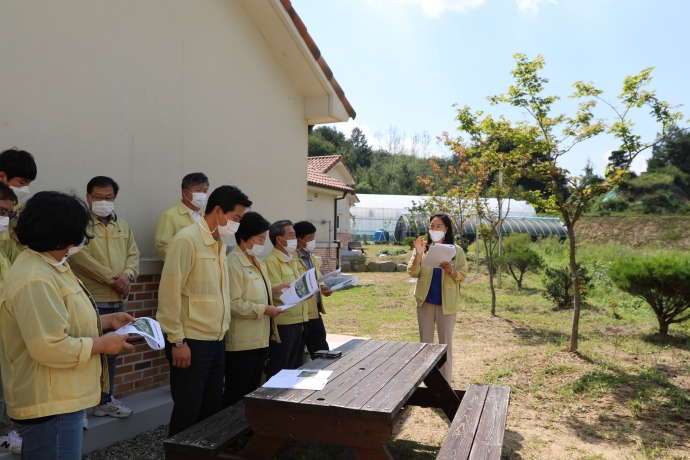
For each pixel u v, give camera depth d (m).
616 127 7.18
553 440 4.70
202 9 5.68
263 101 6.68
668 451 4.42
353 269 22.19
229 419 3.68
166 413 4.78
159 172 5.21
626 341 8.42
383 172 77.62
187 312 3.76
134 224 4.96
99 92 4.60
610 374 6.42
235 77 6.18
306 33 6.57
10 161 3.41
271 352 4.91
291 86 7.23
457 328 9.95
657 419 5.09
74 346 2.41
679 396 5.52
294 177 7.35
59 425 2.47
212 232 3.88
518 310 11.91
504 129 8.16
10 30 3.92
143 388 5.01
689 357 7.28
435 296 5.67
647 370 6.54
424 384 5.21
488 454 3.11
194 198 4.72
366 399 3.14
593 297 13.22
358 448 3.02
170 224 4.73
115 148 4.76
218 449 3.21
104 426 4.23
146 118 5.05
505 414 3.88
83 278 4.17
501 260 15.80
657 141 7.13
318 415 3.07
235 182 6.21
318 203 20.11
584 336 9.01
